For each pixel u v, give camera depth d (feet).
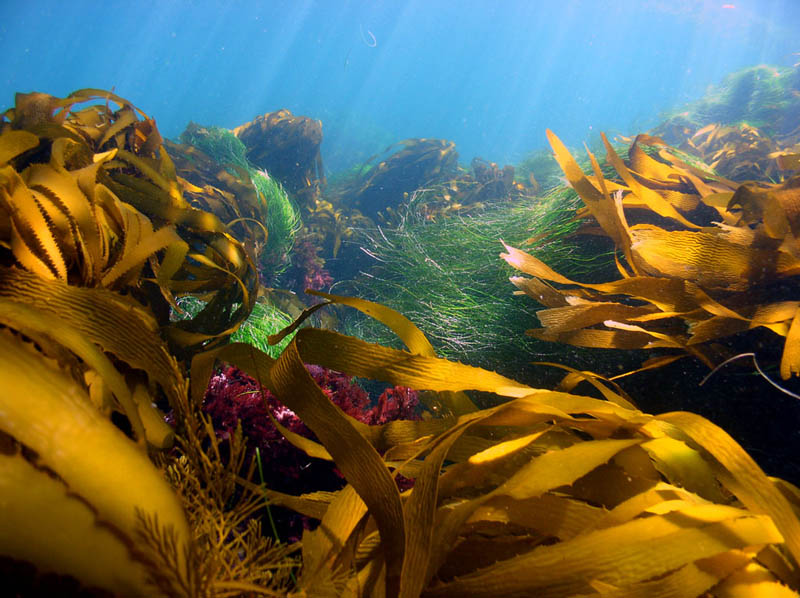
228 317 4.04
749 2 90.33
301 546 2.06
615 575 1.72
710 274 4.15
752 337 4.21
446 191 14.32
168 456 2.32
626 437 2.44
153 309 3.68
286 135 13.37
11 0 131.13
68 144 3.87
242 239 7.11
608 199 5.02
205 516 1.88
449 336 6.14
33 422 1.39
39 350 1.90
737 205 5.29
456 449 2.54
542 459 2.05
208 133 11.96
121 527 1.40
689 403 4.15
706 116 18.52
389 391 4.15
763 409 3.93
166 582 1.42
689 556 1.74
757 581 1.85
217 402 3.25
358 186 18.19
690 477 2.20
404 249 9.31
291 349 2.20
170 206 4.02
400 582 1.81
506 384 2.60
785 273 3.97
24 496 1.31
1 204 2.42
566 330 4.29
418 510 1.92
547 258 6.47
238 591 1.68
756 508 2.03
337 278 10.81
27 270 2.39
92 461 1.42
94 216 2.82
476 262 7.67
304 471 3.17
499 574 1.77
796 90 18.01
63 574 1.30
